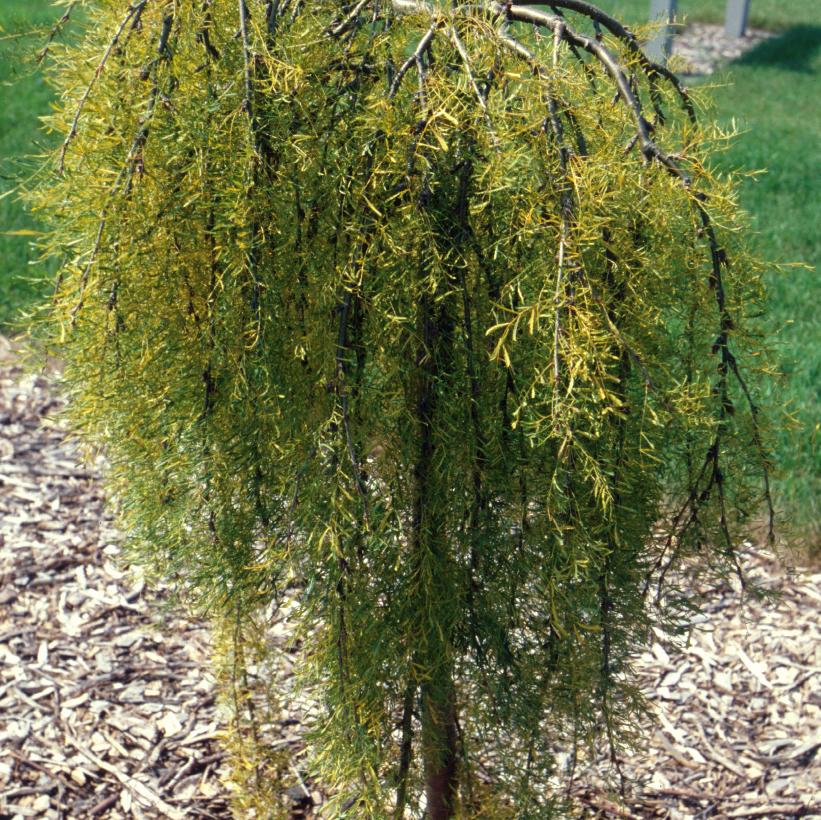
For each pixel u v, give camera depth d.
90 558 3.38
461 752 1.83
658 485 1.63
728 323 1.54
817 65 11.98
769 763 2.69
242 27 1.35
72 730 2.69
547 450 1.47
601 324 1.37
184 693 2.84
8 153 6.71
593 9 1.59
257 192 1.37
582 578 1.54
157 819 2.44
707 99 1.68
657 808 2.54
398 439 1.54
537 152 1.38
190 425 1.57
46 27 1.58
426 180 1.34
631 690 1.73
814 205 6.63
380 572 1.58
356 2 1.53
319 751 1.73
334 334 1.45
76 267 1.53
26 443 4.01
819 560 3.37
